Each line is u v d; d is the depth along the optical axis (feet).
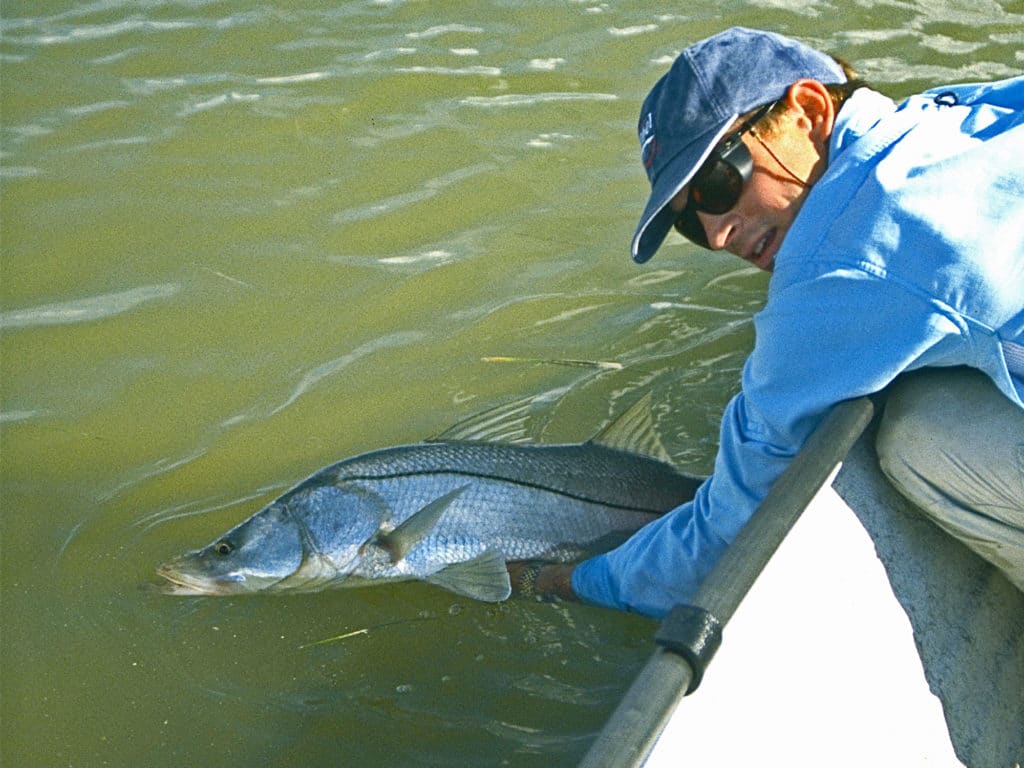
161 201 17.57
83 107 19.76
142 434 13.55
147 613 11.40
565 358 14.65
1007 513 7.94
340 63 21.06
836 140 7.73
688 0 22.95
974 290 7.06
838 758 7.21
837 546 7.94
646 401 11.81
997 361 7.22
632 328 15.15
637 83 20.42
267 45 21.59
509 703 10.50
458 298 15.70
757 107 7.83
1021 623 9.09
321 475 11.51
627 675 10.72
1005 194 7.07
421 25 22.21
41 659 10.89
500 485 11.50
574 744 10.09
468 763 9.91
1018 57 20.83
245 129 19.27
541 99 20.02
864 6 22.59
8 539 12.20
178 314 15.42
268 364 14.60
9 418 13.70
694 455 13.15
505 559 11.41
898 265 7.16
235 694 10.58
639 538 10.42
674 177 7.93
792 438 8.17
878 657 7.80
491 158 18.57
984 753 8.18
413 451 11.62
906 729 7.72
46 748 10.03
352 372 14.43
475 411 13.80
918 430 7.86
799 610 7.52
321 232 16.96
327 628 11.27
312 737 10.16
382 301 15.65
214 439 13.47
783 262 7.63
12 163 18.33
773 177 7.94
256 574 11.25
